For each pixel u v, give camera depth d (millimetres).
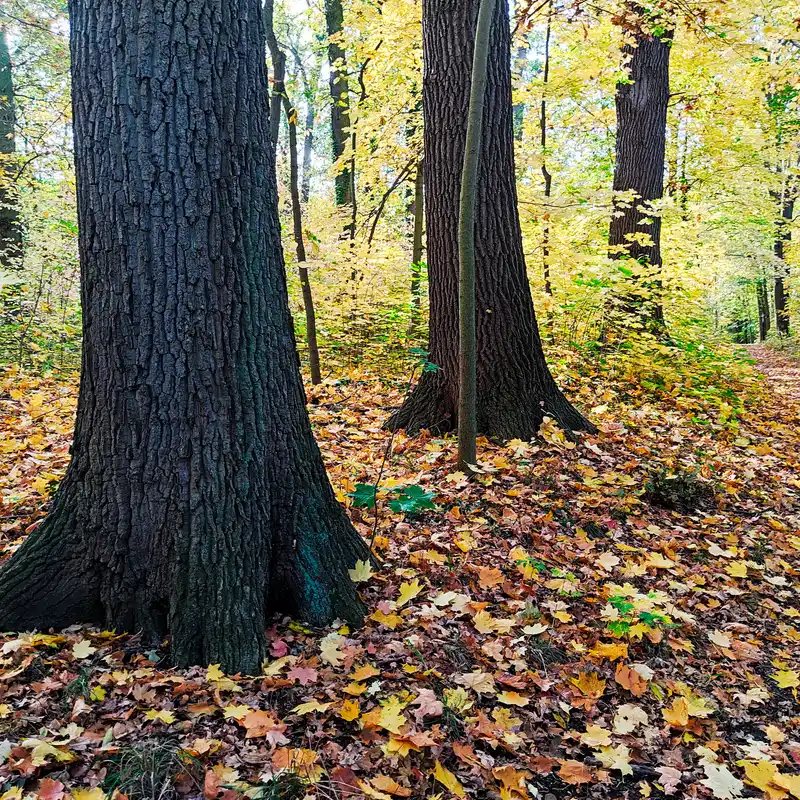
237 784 1903
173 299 2486
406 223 12602
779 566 3797
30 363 7301
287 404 2814
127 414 2525
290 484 2785
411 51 8805
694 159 15562
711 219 17234
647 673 2705
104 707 2189
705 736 2482
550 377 5398
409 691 2418
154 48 2410
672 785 2189
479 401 5145
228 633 2463
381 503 3873
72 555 2615
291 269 8211
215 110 2496
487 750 2238
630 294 8445
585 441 5105
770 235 19719
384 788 1972
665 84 10156
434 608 2939
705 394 7352
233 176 2559
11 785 1844
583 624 3029
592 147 17781
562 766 2195
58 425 5059
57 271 8344
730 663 2943
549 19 7645
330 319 8578
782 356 19031
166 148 2438
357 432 5262
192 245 2488
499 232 5117
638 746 2357
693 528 4168
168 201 2453
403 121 9328
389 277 9000
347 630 2719
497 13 5090
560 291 8711
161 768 1916
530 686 2592
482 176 5066
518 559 3443
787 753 2412
